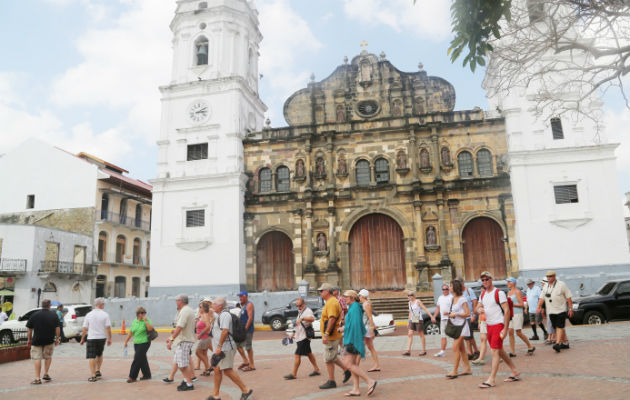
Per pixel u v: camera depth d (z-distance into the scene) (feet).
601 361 38.17
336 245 116.47
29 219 148.66
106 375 44.86
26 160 153.48
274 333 86.17
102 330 42.32
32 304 121.60
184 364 37.01
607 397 27.78
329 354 35.14
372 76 124.67
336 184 119.34
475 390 31.60
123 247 159.94
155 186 121.29
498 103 119.55
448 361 44.01
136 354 41.01
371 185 116.47
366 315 41.60
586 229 103.30
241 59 129.39
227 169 119.85
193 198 119.44
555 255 103.19
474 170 113.70
